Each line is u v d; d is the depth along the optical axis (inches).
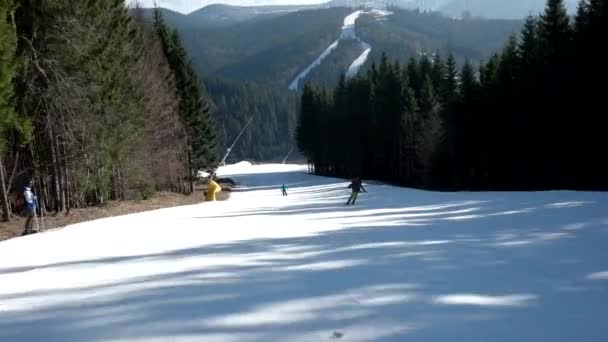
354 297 178.4
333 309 164.2
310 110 3508.9
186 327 149.8
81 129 815.7
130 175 1115.3
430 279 204.2
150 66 1317.7
